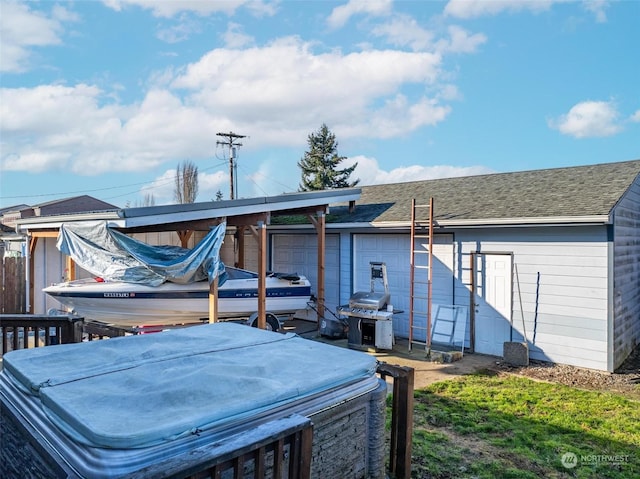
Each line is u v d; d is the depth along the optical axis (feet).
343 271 37.11
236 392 8.50
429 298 27.78
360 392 10.49
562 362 25.76
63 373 9.39
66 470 6.89
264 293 29.35
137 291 27.73
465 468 13.66
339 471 9.94
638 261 30.81
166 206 25.12
